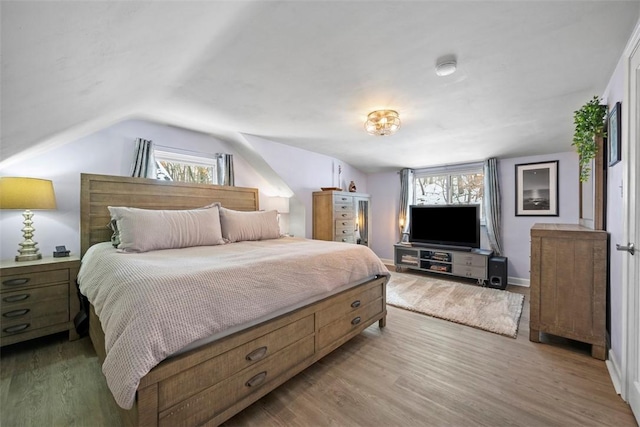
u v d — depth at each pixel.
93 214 2.45
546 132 3.05
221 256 1.80
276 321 1.50
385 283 2.46
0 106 1.10
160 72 1.72
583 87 2.05
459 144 3.58
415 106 2.44
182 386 1.11
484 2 1.25
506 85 2.05
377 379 1.68
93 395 1.51
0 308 1.89
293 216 4.31
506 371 1.75
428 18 1.35
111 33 1.01
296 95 2.24
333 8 1.28
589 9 1.29
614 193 1.78
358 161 4.76
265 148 3.56
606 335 1.90
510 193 4.02
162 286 1.17
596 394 1.52
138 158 2.83
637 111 1.38
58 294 2.11
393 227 5.32
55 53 0.93
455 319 2.59
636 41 1.34
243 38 1.50
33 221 2.37
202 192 3.16
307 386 1.61
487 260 3.73
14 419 1.33
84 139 2.61
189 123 2.99
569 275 2.01
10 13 0.64
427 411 1.40
